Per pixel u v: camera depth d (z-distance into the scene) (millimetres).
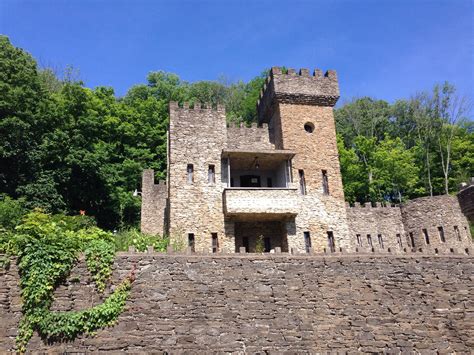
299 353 15641
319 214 28438
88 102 39625
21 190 29484
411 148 51531
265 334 15773
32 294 14656
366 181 45844
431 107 50000
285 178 28812
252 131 30750
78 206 35156
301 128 30406
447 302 17766
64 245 15719
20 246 15406
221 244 26531
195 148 28641
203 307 15883
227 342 15383
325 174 29781
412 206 36156
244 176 30234
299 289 16938
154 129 45656
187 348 15055
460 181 45375
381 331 16656
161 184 32594
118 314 15203
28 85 32219
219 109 30094
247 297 16375
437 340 16859
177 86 55875
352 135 56312
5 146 29609
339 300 17016
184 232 26453
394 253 18531
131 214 38125
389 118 58594
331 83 31875
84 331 14688
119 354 14547
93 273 15719
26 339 14227
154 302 15641
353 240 34375
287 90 30812
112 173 37188
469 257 19094
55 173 31750
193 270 16516
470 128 55688
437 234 34719
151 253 16531
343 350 16031
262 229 28016
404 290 17734
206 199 27469
